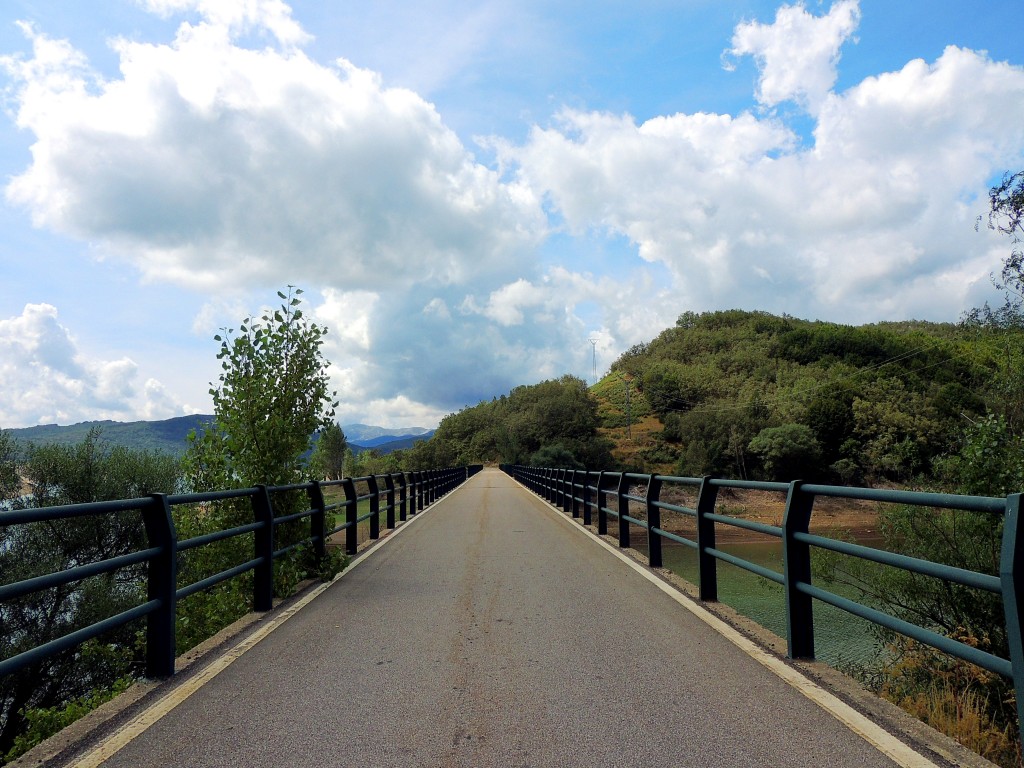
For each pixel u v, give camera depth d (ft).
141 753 11.03
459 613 21.13
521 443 374.22
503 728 11.83
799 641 15.89
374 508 43.24
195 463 28.76
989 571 26.76
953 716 16.99
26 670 45.19
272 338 29.89
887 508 30.01
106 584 50.88
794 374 389.60
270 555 22.72
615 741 11.21
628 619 20.11
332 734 11.68
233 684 14.53
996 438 27.22
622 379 556.51
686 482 25.16
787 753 10.68
